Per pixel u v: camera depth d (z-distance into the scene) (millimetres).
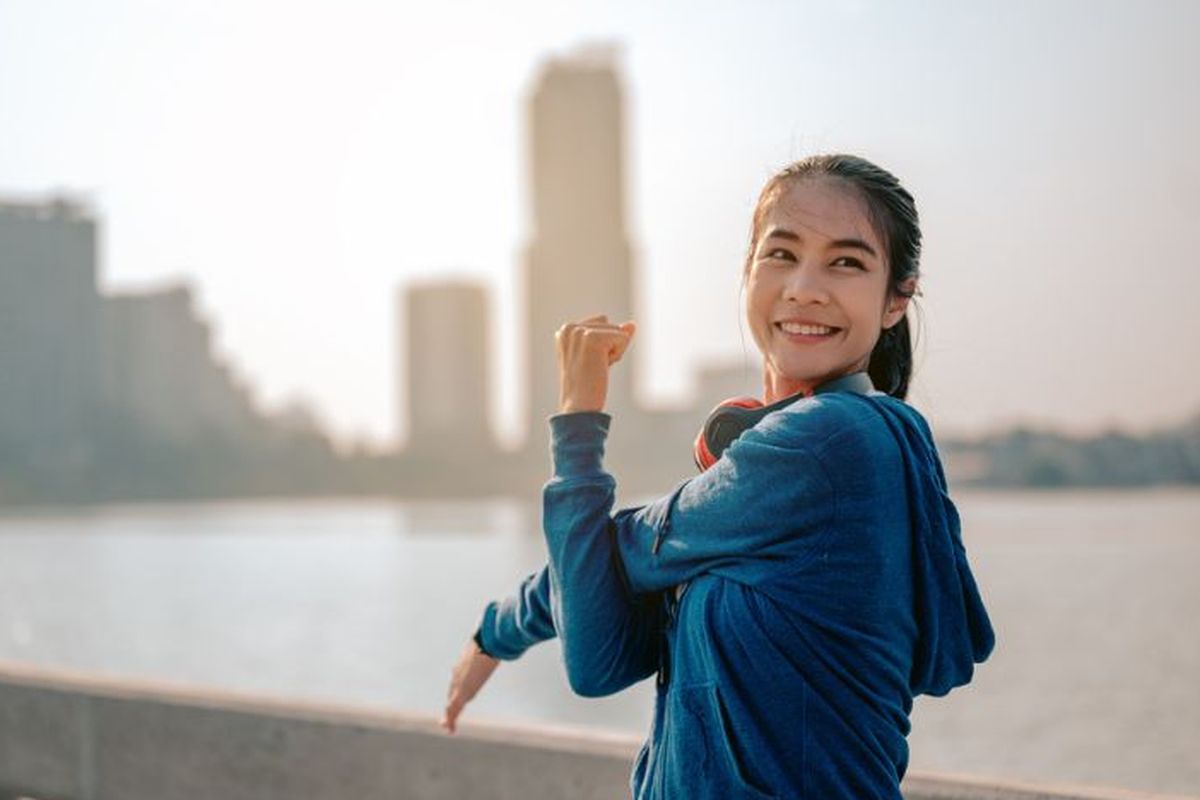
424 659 33875
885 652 1621
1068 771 18641
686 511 1695
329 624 45375
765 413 1790
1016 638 38875
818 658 1600
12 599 58844
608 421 1845
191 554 113688
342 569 87062
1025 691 27547
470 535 156375
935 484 1697
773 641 1605
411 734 3861
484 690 27578
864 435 1618
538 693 26891
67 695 4629
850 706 1600
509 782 3676
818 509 1596
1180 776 17953
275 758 4125
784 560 1612
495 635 2168
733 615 1629
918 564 1660
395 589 66250
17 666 5031
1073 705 25141
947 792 3107
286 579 75688
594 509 1785
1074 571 73312
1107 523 150250
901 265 1815
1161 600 52062
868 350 1801
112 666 33562
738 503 1634
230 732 4227
